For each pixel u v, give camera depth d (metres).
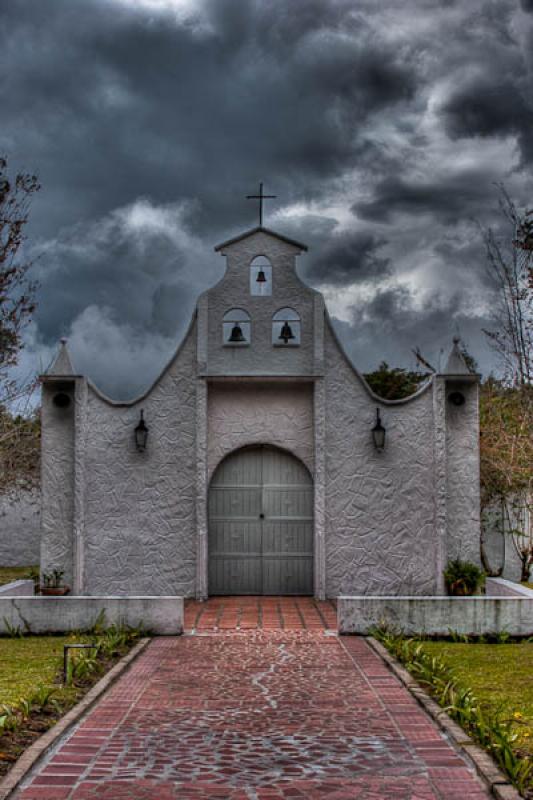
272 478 17.33
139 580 16.59
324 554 16.55
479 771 6.77
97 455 16.69
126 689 9.59
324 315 17.12
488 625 12.91
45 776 6.75
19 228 17.61
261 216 17.30
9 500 24.06
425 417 16.75
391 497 16.66
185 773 6.85
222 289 17.19
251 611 15.27
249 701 9.08
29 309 17.84
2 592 14.40
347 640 12.56
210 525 17.23
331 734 7.90
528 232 15.37
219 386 17.25
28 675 10.09
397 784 6.59
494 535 20.11
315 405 16.81
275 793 6.41
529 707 8.62
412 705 8.91
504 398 19.27
